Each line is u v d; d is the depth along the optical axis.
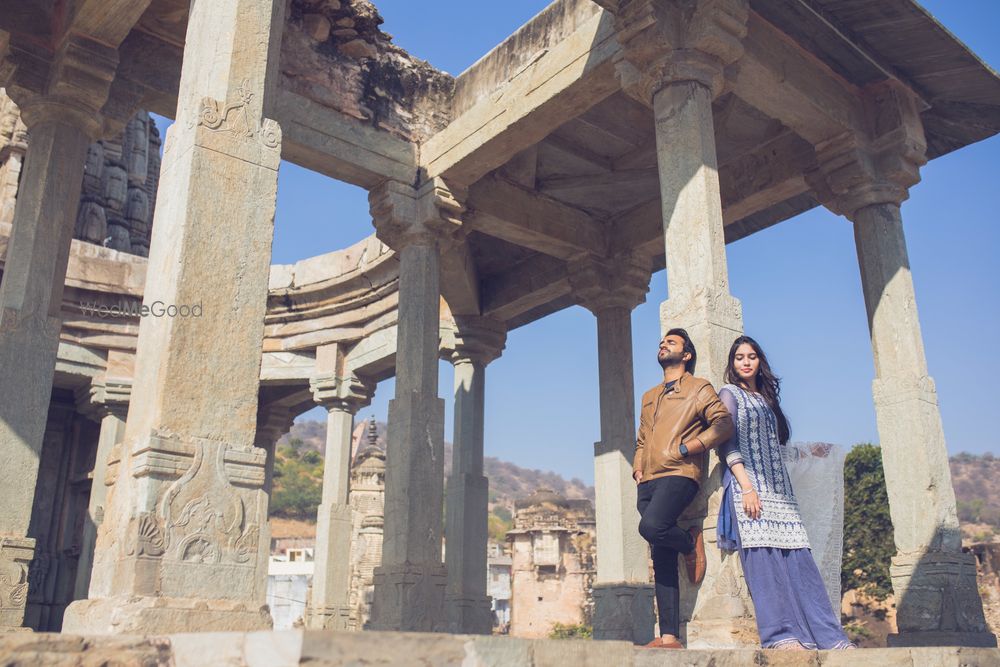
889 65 9.28
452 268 12.66
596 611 10.73
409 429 9.59
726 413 4.86
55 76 8.33
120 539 4.44
